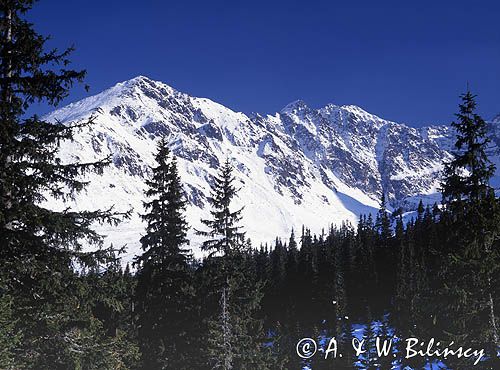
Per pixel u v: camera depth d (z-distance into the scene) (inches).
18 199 588.7
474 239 816.3
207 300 1208.8
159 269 1124.5
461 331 844.6
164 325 1148.5
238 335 1214.3
